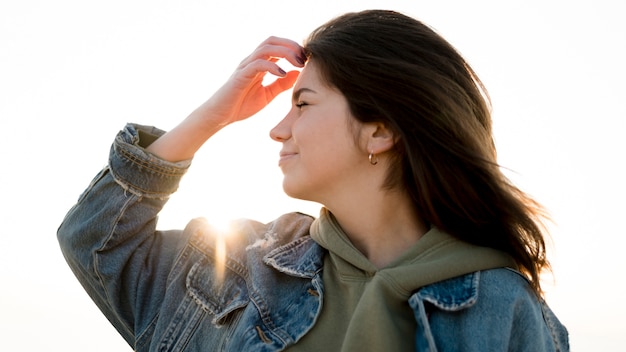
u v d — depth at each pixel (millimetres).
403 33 1465
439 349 1322
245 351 1475
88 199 1764
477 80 1544
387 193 1449
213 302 1646
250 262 1651
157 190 1749
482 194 1414
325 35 1514
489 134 1549
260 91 1788
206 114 1725
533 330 1350
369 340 1304
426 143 1408
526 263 1424
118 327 1809
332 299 1471
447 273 1363
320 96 1470
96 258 1713
